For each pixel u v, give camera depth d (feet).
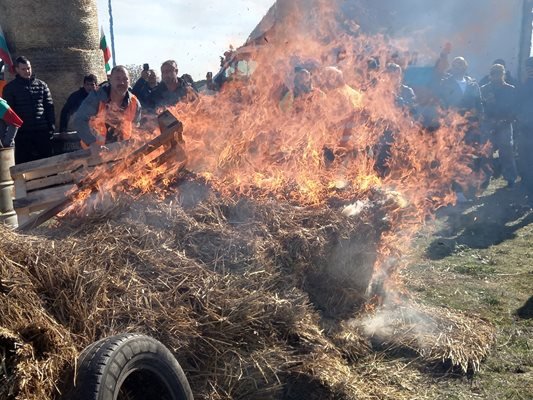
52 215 15.51
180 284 13.23
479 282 21.95
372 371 14.78
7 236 11.91
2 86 35.58
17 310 10.11
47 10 36.65
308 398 13.25
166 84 28.37
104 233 13.92
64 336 10.47
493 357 16.15
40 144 30.86
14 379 9.25
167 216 14.97
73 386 9.72
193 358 12.55
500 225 30.22
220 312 13.11
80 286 11.76
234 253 14.48
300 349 13.94
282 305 13.96
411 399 13.80
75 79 37.91
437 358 15.55
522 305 19.74
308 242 15.34
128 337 10.55
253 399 12.78
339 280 16.20
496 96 37.29
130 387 10.98
